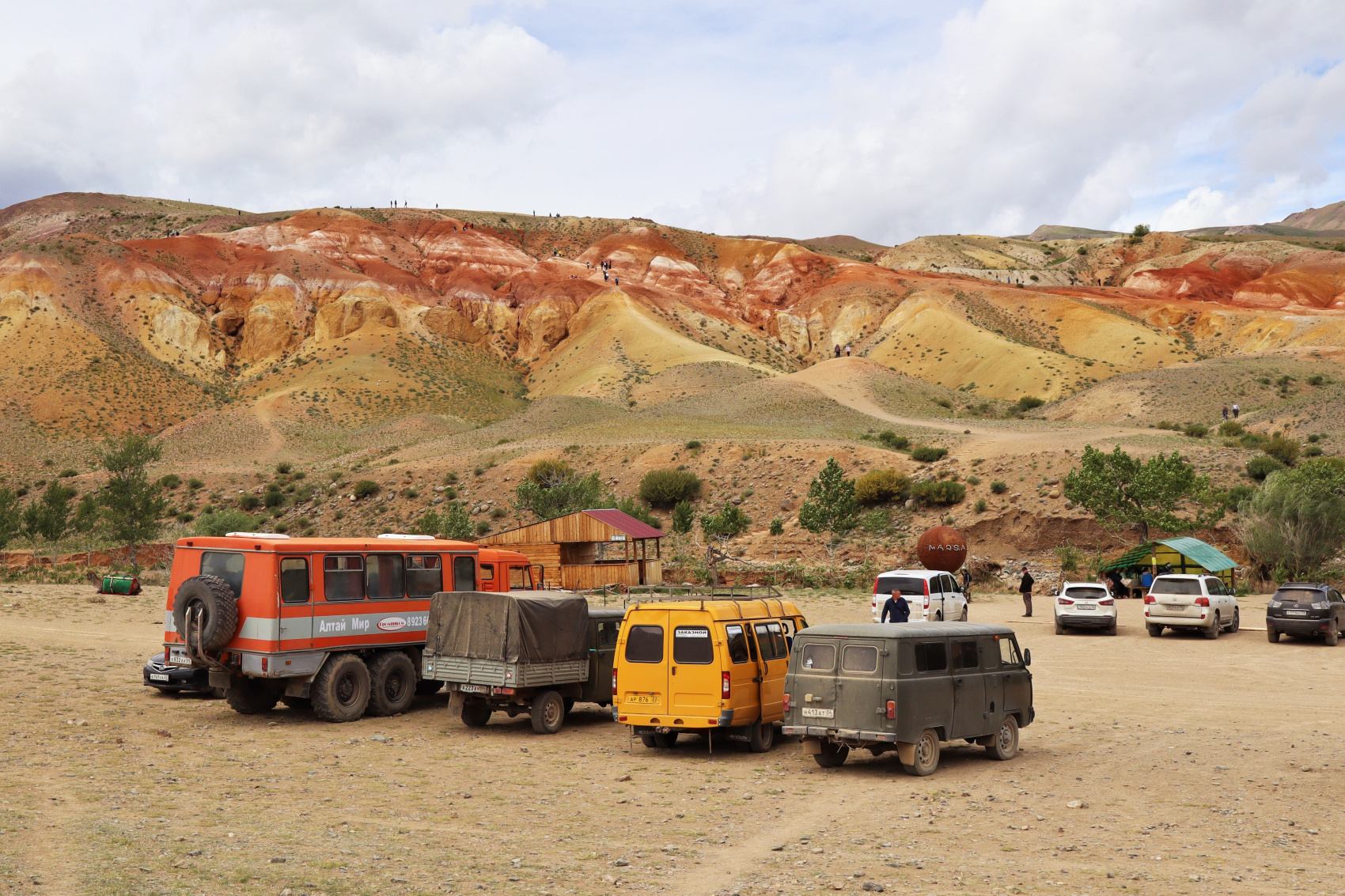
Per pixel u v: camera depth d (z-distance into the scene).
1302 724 15.63
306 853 8.55
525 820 10.05
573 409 126.00
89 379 139.12
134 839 8.93
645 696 13.84
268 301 173.75
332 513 85.81
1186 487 51.59
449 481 88.06
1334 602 27.70
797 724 12.42
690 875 7.97
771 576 47.59
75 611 34.59
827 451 82.75
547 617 15.86
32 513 57.75
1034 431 94.19
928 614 27.44
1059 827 9.56
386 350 166.38
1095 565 48.41
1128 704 17.78
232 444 124.94
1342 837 9.09
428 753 14.04
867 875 7.93
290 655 15.89
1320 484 44.53
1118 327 170.88
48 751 13.55
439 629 16.20
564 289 193.25
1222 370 122.50
